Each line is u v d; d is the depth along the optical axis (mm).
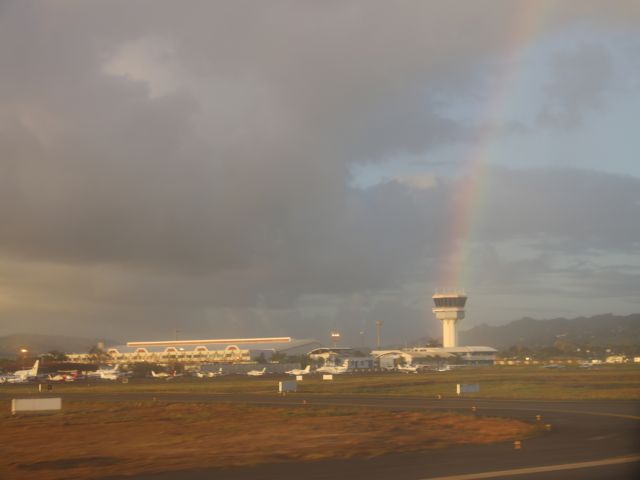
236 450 32406
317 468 25953
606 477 22734
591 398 69875
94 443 37000
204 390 103188
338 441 35125
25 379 168750
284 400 74562
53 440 38844
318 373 188375
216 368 195375
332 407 61688
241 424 46312
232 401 73750
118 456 31312
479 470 24516
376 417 49719
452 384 109500
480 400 69438
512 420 44594
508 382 110000
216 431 42000
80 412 60188
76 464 28984
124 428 45281
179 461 28938
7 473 26750
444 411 54906
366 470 25156
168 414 56719
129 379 172500
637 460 26641
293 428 42719
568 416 48156
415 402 67688
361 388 101875
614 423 42688
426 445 32438
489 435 36344
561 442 32781
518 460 26859
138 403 71938
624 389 85625
